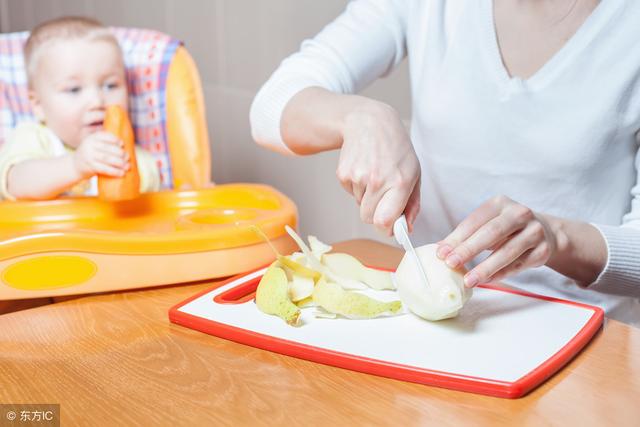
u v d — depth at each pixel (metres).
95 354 0.57
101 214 0.99
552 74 0.80
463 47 0.86
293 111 0.78
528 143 0.82
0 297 0.73
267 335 0.58
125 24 2.15
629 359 0.55
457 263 0.59
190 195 1.04
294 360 0.56
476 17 0.85
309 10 1.48
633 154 0.82
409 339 0.57
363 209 0.64
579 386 0.51
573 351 0.55
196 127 1.36
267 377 0.53
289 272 0.68
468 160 0.87
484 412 0.47
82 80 1.29
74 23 1.34
